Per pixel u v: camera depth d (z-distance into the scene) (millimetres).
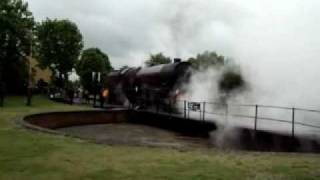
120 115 28938
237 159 9070
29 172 7742
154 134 21344
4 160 8781
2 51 51500
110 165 8320
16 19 51969
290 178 7457
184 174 7617
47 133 13242
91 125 26000
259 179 7348
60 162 8594
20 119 17125
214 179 7316
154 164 8414
